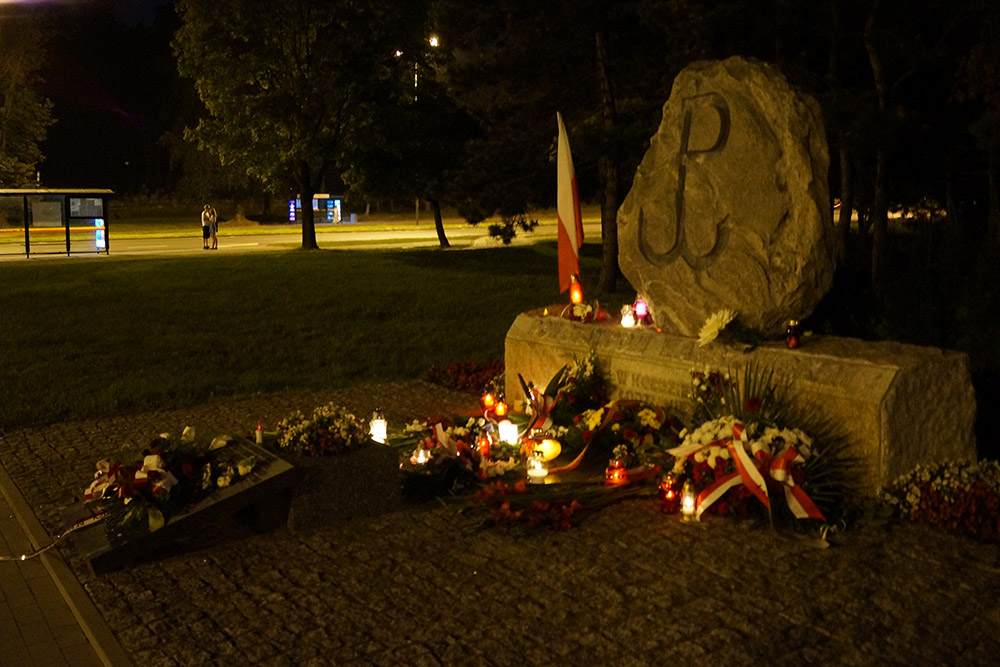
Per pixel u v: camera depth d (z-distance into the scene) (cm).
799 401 717
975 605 533
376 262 2897
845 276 927
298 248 3559
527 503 685
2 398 1116
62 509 695
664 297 848
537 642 497
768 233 777
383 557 615
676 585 563
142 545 606
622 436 796
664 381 828
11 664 499
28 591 593
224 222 5434
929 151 1473
